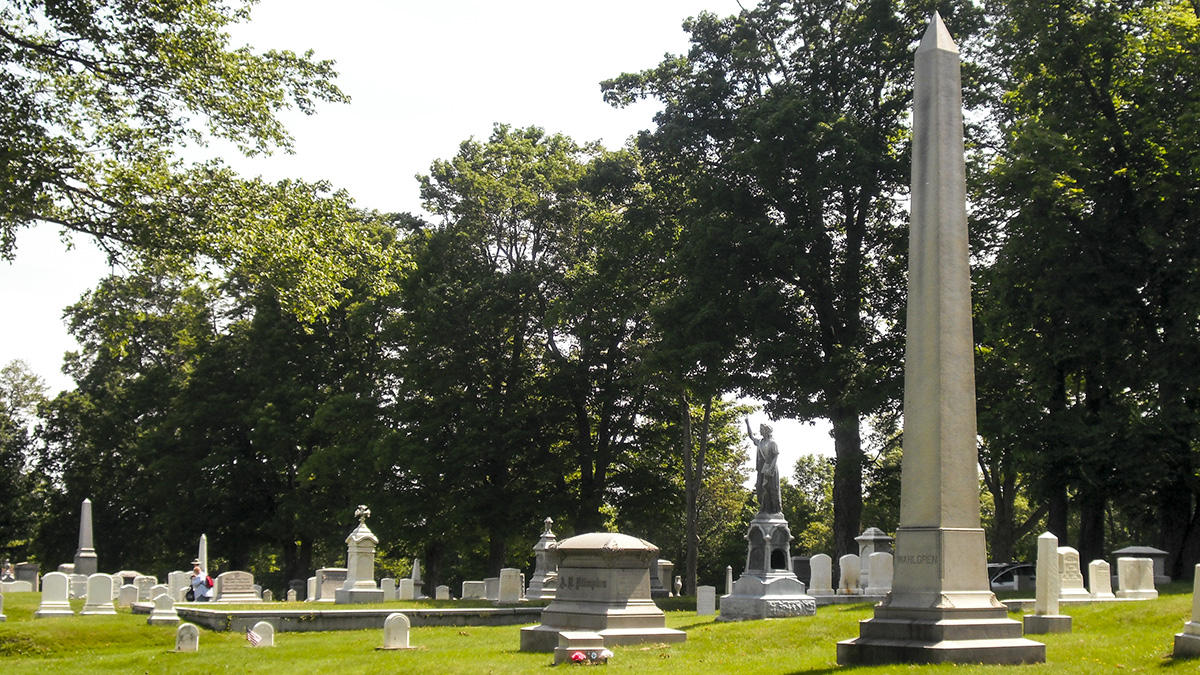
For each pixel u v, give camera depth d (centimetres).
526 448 4588
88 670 1984
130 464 6138
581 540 1888
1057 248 2950
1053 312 3041
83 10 2397
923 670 1187
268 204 2789
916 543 1338
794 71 3797
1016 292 3094
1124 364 3017
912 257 1420
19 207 2345
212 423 5478
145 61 2541
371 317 4994
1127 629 1645
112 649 2420
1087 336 2933
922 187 1423
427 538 4538
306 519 5022
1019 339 3167
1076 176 2981
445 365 4578
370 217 4978
